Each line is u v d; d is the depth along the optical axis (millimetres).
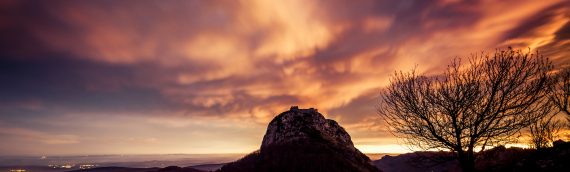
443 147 16516
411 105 16844
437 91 16719
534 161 16219
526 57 14867
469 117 15750
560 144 17172
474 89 15594
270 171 71500
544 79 14328
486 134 15656
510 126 15195
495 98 15078
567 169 14188
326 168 72000
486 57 15859
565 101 16844
